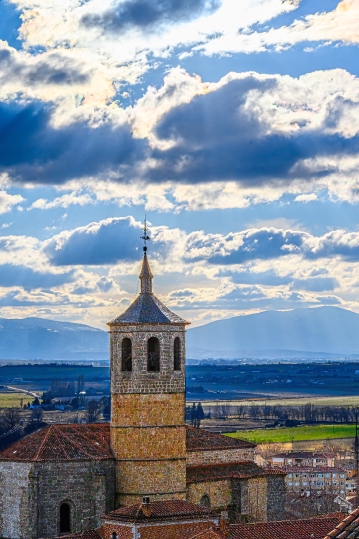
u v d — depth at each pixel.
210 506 156.12
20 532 144.38
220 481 157.75
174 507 133.25
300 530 128.75
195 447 159.62
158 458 149.00
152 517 129.62
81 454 146.88
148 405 149.25
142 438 148.75
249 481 159.38
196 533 128.25
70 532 144.88
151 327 149.88
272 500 162.75
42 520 143.50
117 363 151.00
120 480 148.75
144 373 149.38
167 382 150.38
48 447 146.75
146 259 155.62
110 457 148.75
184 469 151.12
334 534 54.44
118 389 150.38
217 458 161.88
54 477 144.38
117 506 148.75
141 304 152.75
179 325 152.50
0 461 148.62
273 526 128.88
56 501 144.38
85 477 146.50
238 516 157.62
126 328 150.50
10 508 146.62
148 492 148.12
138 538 127.44
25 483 144.25
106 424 160.25
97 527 144.75
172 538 127.50
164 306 154.62
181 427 151.25
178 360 152.50
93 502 146.12
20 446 149.50
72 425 156.25
